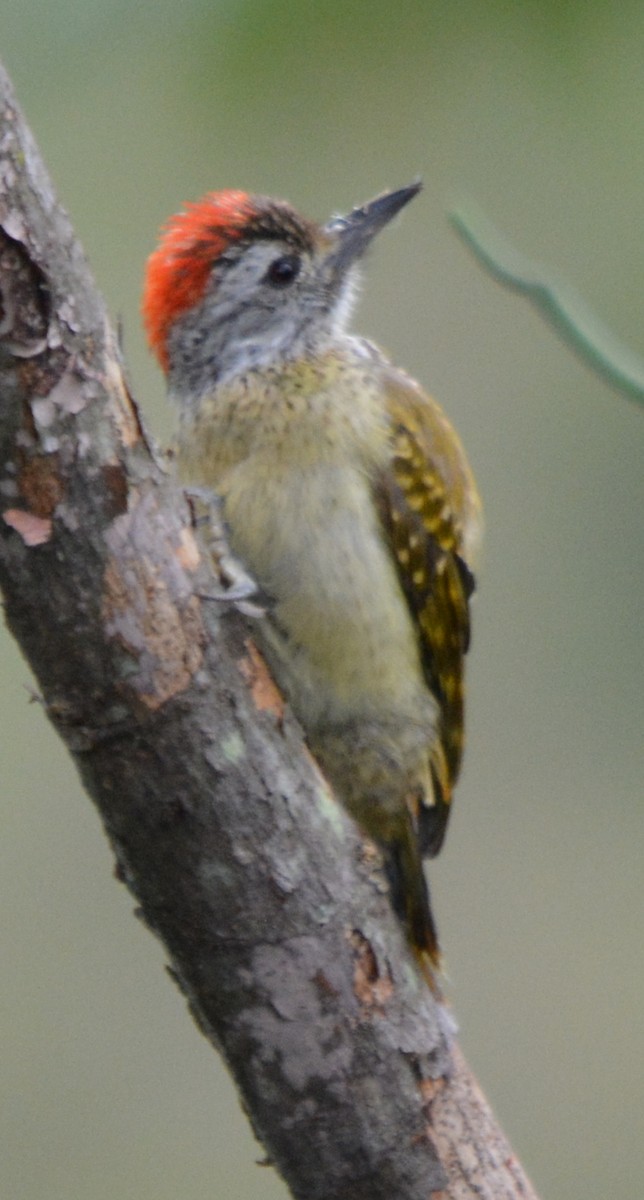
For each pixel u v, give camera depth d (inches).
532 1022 555.2
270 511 366.3
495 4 346.9
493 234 304.7
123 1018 554.9
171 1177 531.5
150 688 285.9
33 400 267.6
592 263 557.0
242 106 364.2
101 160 551.5
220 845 297.6
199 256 399.2
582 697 574.6
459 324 592.7
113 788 293.0
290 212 406.6
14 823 568.1
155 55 368.5
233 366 393.1
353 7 350.3
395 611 376.8
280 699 301.3
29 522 273.4
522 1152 538.3
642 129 381.7
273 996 307.4
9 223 259.4
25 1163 537.0
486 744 577.3
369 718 375.6
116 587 279.4
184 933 305.3
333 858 306.0
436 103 387.9
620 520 574.9
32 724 576.7
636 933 561.0
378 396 390.0
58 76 370.9
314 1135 316.2
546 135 482.6
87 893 565.0
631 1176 531.2
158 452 283.3
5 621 283.9
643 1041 537.3
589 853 566.6
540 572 576.4
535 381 587.2
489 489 579.8
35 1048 549.0
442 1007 325.7
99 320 271.4
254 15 352.5
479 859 573.6
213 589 289.9
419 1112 317.7
